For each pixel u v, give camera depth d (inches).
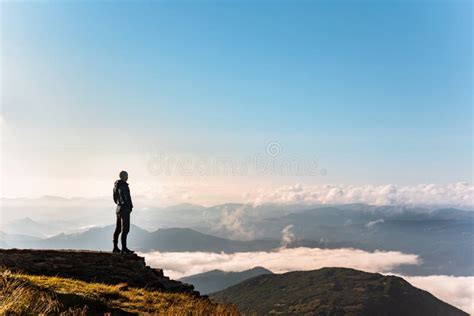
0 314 527.8
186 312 706.8
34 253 888.9
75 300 655.8
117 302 725.3
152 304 750.5
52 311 585.9
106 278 893.8
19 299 567.5
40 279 768.3
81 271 892.0
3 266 822.5
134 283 907.4
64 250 943.7
